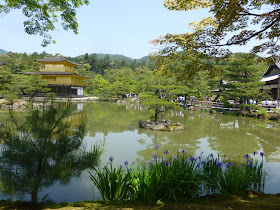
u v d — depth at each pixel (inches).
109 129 574.6
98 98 2213.3
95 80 2516.0
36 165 159.2
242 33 173.3
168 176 161.2
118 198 161.6
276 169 293.3
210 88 1535.4
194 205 140.9
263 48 196.7
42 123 158.7
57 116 163.8
